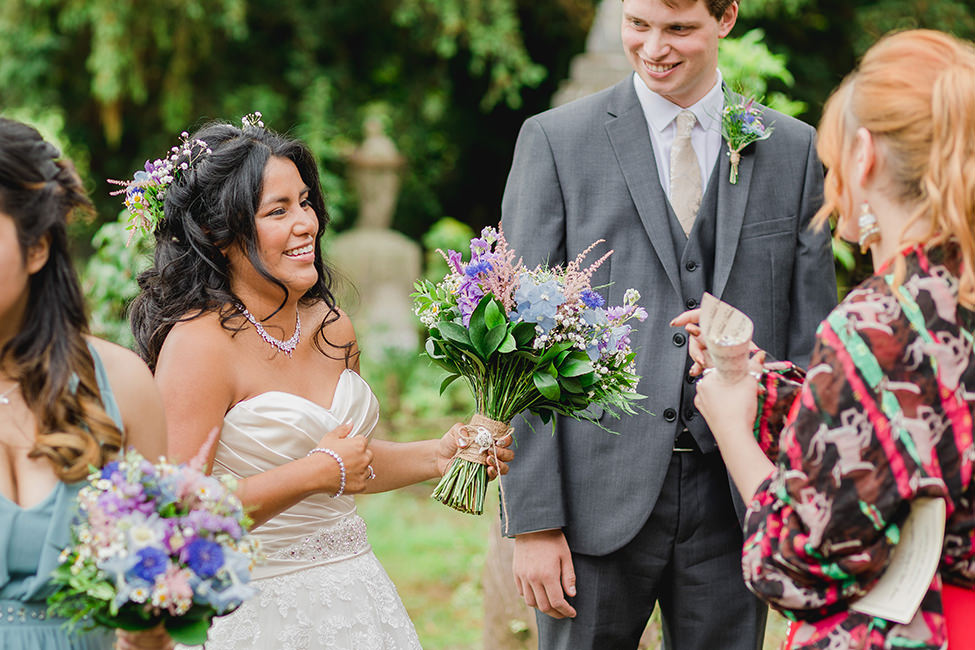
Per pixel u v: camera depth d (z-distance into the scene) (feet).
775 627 15.70
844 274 17.16
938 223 5.88
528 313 8.38
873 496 5.72
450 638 16.70
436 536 21.76
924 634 5.87
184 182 8.66
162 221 8.80
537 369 8.51
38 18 37.24
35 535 5.99
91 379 6.25
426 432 31.45
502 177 48.11
